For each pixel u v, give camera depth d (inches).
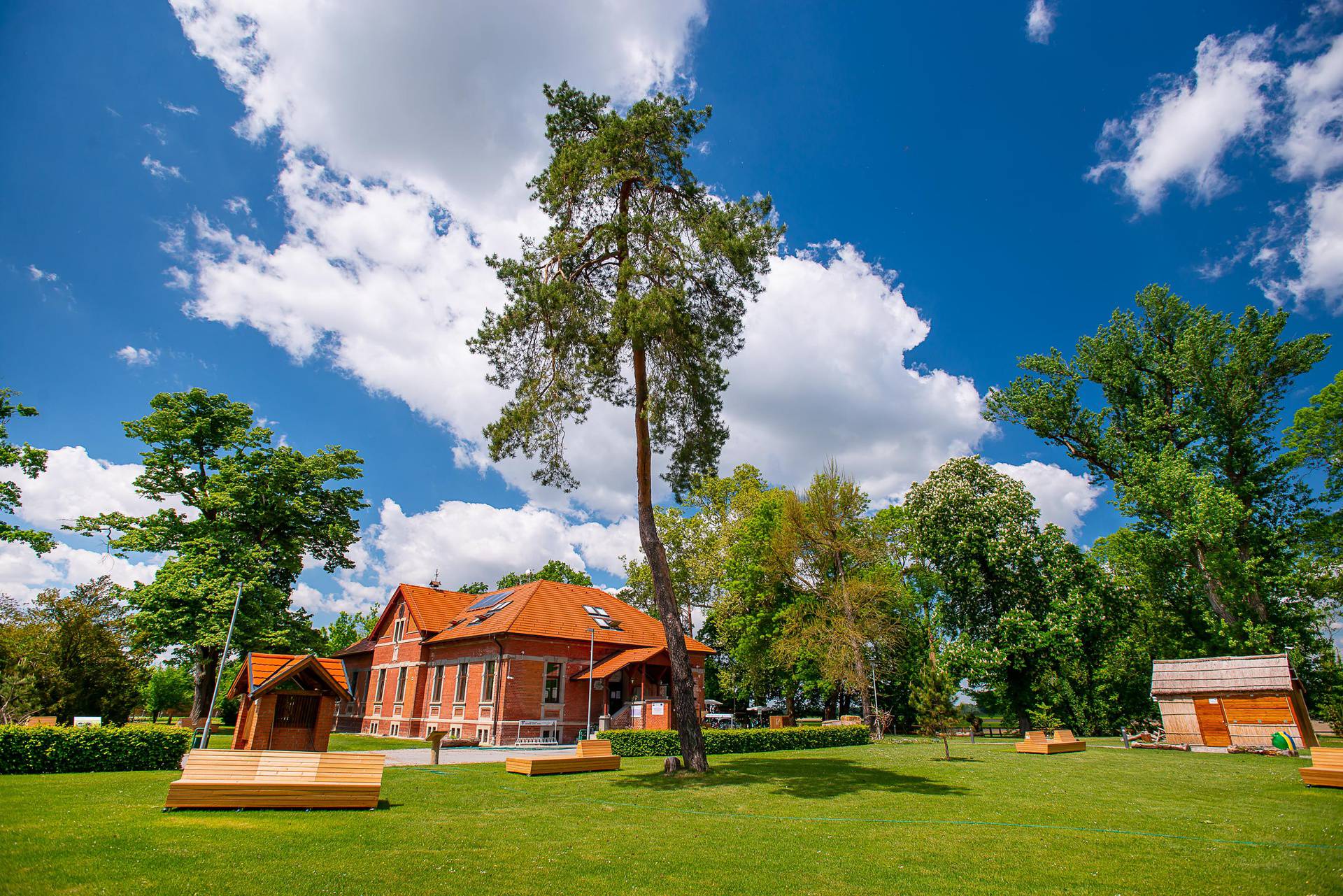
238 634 1138.0
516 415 663.8
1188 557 1263.5
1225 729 1019.9
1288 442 1256.8
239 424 1327.5
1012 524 1435.8
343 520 1424.7
